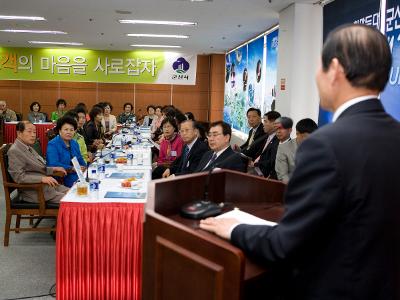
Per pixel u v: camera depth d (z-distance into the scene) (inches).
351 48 29.3
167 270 33.0
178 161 169.0
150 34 319.3
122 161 165.6
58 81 457.7
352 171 27.2
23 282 112.7
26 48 442.3
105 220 97.0
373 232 27.4
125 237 97.3
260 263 31.0
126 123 370.3
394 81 135.3
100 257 97.3
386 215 27.8
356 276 27.5
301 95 207.6
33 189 135.3
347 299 27.7
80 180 106.3
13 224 162.4
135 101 468.4
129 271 97.9
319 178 27.5
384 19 143.2
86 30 306.2
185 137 151.6
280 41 223.8
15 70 444.8
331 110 32.2
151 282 34.9
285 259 28.4
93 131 250.4
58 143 154.1
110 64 450.3
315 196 27.1
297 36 203.8
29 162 134.7
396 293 29.1
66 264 96.9
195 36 323.6
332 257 28.1
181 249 31.7
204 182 42.8
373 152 27.9
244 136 353.7
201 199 42.6
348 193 27.1
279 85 224.2
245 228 31.2
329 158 27.4
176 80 455.5
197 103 473.7
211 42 357.7
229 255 28.4
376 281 27.9
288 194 29.3
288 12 211.2
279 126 147.1
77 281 97.6
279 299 32.4
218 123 113.3
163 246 32.9
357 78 29.5
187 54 452.1
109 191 109.4
